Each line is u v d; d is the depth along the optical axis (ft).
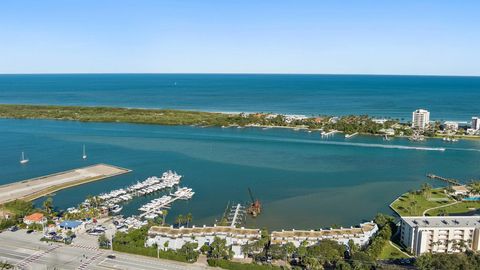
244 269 592.60
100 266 597.93
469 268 553.64
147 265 606.14
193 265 611.47
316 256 599.98
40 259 615.98
